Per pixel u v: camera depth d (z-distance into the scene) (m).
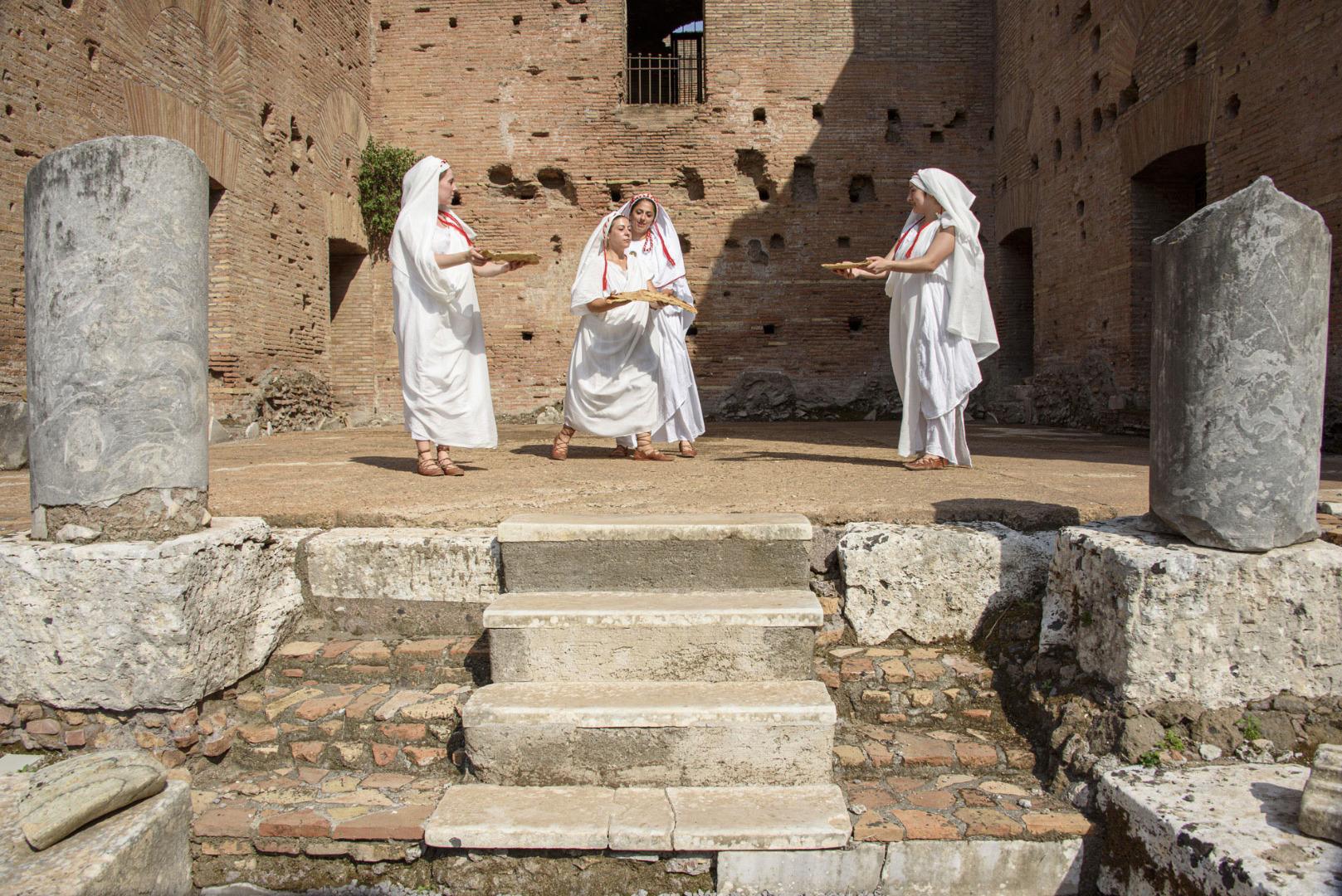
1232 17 9.03
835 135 15.55
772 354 15.70
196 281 3.47
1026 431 11.84
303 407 12.53
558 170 15.37
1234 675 3.04
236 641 3.52
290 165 12.32
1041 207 13.77
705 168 15.50
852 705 3.48
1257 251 2.99
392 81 15.29
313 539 3.91
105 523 3.31
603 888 2.80
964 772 3.22
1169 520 3.21
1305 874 2.31
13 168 7.60
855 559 3.78
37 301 3.32
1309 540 3.12
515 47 15.29
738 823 2.83
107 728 3.29
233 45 10.80
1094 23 11.84
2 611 3.27
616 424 6.29
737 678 3.32
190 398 3.44
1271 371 3.01
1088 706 3.17
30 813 2.55
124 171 3.28
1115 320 11.45
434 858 2.87
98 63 8.61
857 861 2.81
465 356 5.40
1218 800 2.71
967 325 5.55
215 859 2.92
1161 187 10.99
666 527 3.56
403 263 5.27
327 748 3.33
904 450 5.73
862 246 15.65
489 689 3.25
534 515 3.88
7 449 6.84
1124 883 2.75
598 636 3.31
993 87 15.66
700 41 18.78
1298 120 8.17
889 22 15.56
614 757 3.07
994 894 2.84
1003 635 3.65
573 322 15.51
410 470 6.05
